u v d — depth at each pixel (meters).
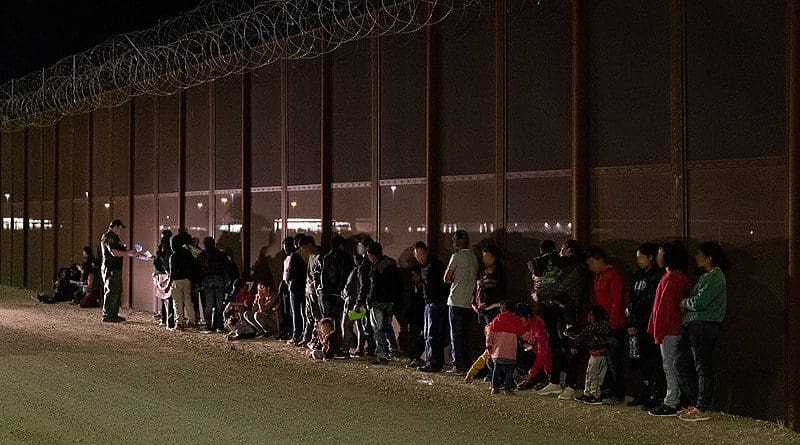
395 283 10.34
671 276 7.46
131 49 15.36
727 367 7.71
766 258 7.45
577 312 8.50
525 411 7.66
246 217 14.12
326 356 10.50
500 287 9.23
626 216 8.60
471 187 10.25
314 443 6.51
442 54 10.63
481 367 8.95
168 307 13.79
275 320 12.49
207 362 10.26
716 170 7.84
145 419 7.26
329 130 12.42
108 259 14.55
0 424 7.06
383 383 8.97
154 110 16.75
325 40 12.42
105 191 18.62
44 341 12.02
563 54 9.20
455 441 6.58
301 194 12.96
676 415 7.46
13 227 23.47
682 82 8.08
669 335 7.41
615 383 8.02
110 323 14.38
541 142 9.42
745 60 7.63
